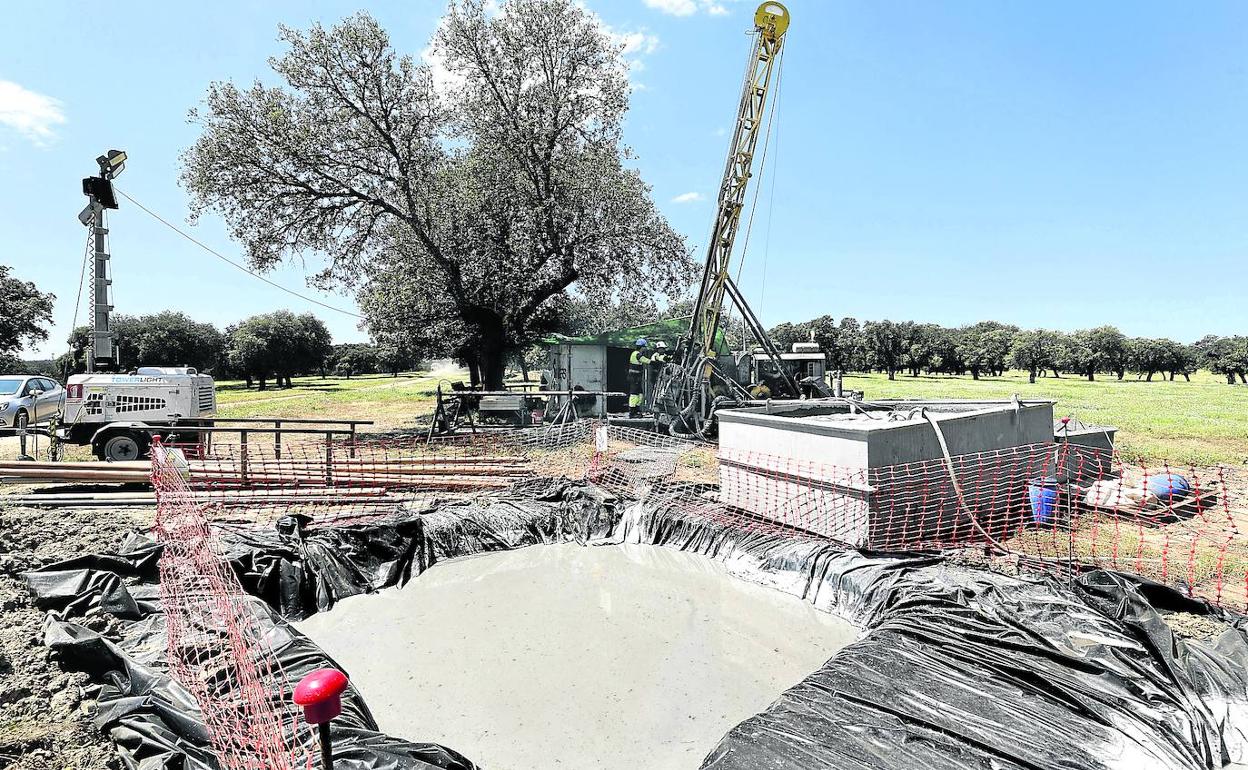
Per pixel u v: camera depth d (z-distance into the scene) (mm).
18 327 38688
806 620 5625
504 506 8125
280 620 4789
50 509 7758
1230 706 3643
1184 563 5965
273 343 59719
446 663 4906
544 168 18312
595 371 18547
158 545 6000
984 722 3371
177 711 3414
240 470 9633
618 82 18594
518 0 17750
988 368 84875
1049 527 7098
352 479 9305
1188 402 28641
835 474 6785
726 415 8305
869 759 3088
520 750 3830
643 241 18953
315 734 3230
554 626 5535
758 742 3232
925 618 4691
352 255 18453
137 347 53781
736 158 14062
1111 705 3510
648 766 3672
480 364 22281
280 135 16188
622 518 8016
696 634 5367
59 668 3965
